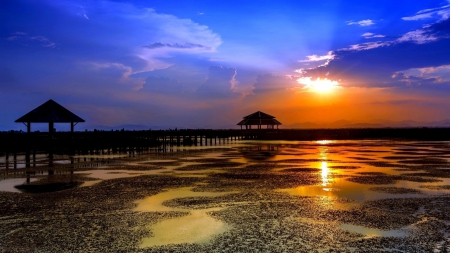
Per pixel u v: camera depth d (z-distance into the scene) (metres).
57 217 10.78
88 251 7.88
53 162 28.02
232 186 16.23
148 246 8.20
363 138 77.69
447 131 77.81
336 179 18.25
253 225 9.88
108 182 17.58
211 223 10.10
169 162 27.69
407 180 17.81
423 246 8.14
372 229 9.44
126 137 46.50
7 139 37.94
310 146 50.34
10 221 10.32
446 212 11.23
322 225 9.84
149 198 13.62
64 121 39.66
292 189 15.41
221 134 61.69
